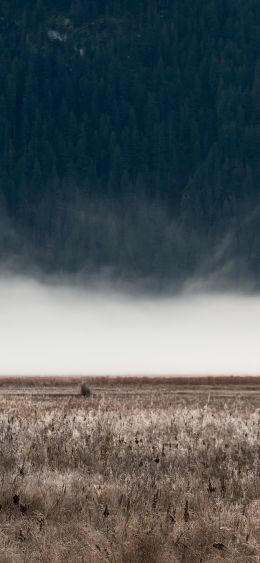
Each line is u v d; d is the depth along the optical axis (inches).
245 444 1432.1
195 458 1320.1
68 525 917.8
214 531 888.3
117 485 1088.8
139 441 1441.9
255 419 1800.0
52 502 1008.9
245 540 860.0
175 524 895.7
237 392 3597.4
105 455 1284.4
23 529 908.6
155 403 2635.3
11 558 807.7
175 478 1159.6
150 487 1091.9
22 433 1510.8
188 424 1653.5
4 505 999.0
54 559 803.4
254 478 1163.3
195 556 829.2
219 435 1544.0
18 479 1104.2
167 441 1450.5
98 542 847.1
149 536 850.1
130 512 952.9
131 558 818.2
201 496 1037.2
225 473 1212.5
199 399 2997.0
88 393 3326.8
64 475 1173.7
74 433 1497.3
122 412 1947.6
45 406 2365.9
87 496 1035.9
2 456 1314.0
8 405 2397.9
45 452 1343.5
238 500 1049.5
